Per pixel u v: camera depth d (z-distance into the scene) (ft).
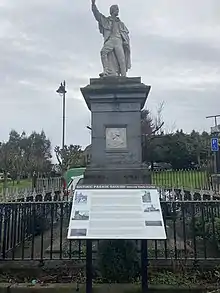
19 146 159.43
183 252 22.39
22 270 19.47
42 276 19.16
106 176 21.77
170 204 21.24
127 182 21.66
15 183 89.97
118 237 14.24
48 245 25.55
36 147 169.99
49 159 152.87
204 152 99.81
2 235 21.62
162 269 19.24
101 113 22.74
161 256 21.01
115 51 24.72
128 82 22.81
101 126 22.63
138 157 22.31
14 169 89.56
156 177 63.10
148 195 16.31
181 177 60.64
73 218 15.14
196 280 18.31
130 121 22.63
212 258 19.71
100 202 15.90
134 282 18.06
